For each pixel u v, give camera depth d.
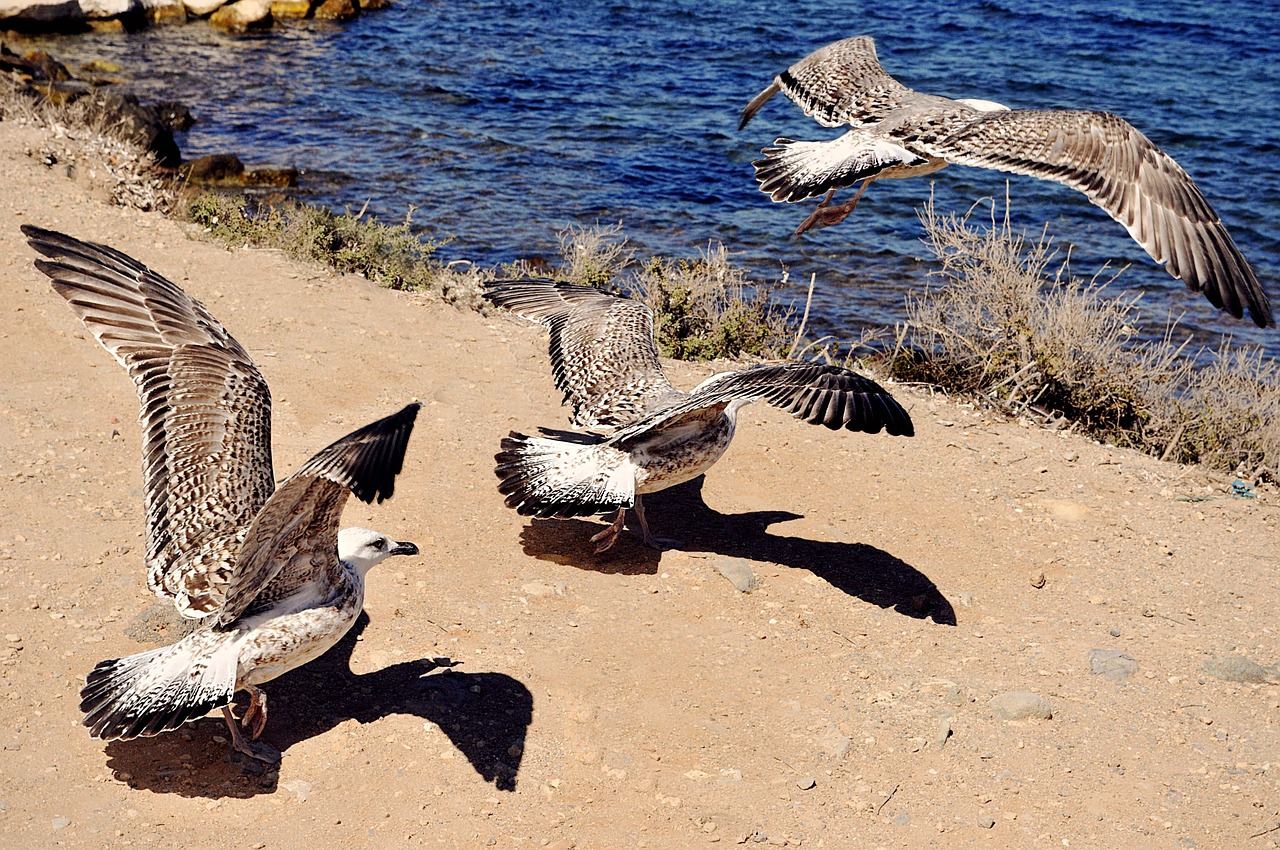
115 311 5.20
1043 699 6.40
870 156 5.59
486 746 5.85
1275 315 17.67
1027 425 10.38
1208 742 6.25
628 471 6.80
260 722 5.66
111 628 6.36
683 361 10.82
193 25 33.56
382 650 6.48
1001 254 12.25
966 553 7.95
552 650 6.62
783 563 7.63
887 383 11.00
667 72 31.05
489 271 14.48
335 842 5.22
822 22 36.38
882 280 18.27
